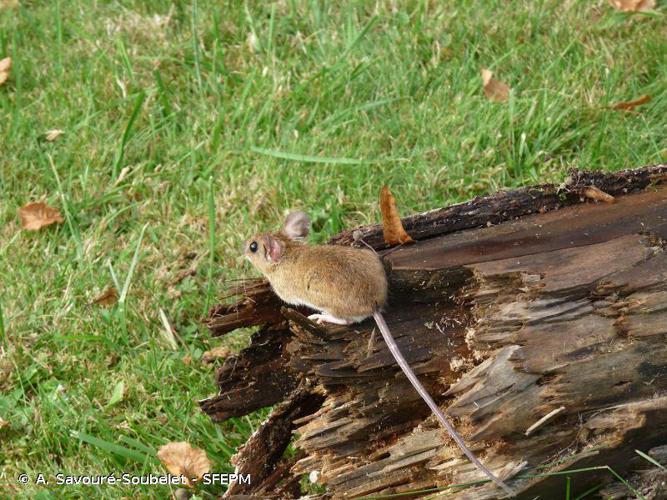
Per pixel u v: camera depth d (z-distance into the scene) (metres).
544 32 8.20
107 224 6.76
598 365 3.99
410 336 4.32
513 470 3.99
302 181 6.85
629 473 4.18
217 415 4.85
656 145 6.88
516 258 4.32
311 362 4.29
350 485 4.21
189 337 5.93
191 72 8.07
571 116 7.23
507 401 3.99
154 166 7.27
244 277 6.16
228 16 8.59
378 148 7.17
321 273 4.34
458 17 8.26
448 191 6.71
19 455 5.26
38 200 6.99
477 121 7.17
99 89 7.86
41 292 6.17
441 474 4.14
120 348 5.85
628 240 4.31
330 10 8.59
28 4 9.04
